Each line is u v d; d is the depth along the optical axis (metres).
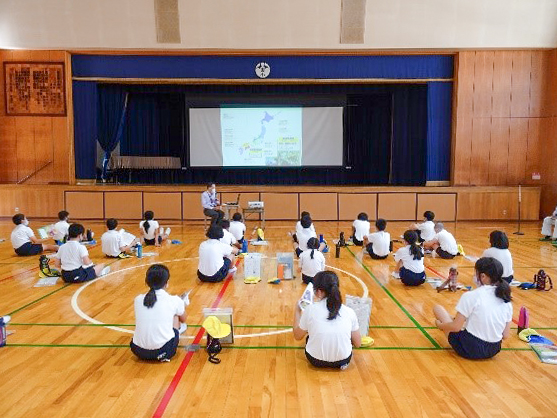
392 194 12.09
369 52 11.93
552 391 3.14
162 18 11.20
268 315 4.71
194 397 3.05
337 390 3.14
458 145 12.20
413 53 12.02
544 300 5.27
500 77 12.05
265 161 13.10
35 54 12.11
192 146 13.12
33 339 4.05
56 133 12.38
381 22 11.20
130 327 4.35
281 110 12.94
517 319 4.62
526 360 3.63
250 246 8.65
